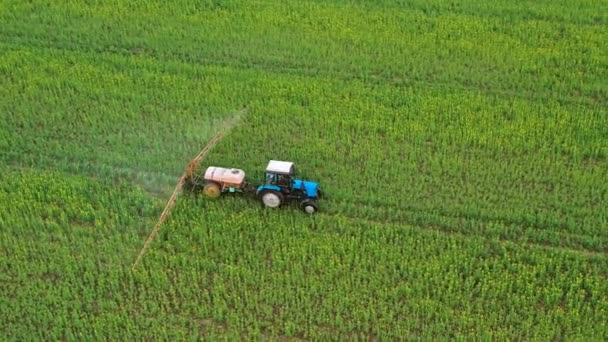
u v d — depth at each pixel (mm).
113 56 31875
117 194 24156
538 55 32250
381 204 24047
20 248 22047
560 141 26891
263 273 21344
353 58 31984
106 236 22719
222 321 20281
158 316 20141
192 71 30984
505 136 27109
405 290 20812
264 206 23781
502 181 24938
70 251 22078
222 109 28531
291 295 20688
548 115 28375
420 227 23266
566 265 21750
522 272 21344
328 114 28359
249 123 27781
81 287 20922
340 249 22078
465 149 26516
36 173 24984
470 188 24531
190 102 28750
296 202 23766
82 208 23531
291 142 26844
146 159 25734
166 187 24609
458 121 27828
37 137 26938
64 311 20188
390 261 21734
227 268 21516
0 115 27938
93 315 20172
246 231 22688
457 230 23062
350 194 24203
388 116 28219
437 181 24875
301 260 21812
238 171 24000
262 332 20062
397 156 26156
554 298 20656
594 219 23234
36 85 29672
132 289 20938
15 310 20172
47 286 20938
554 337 19719
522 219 23375
